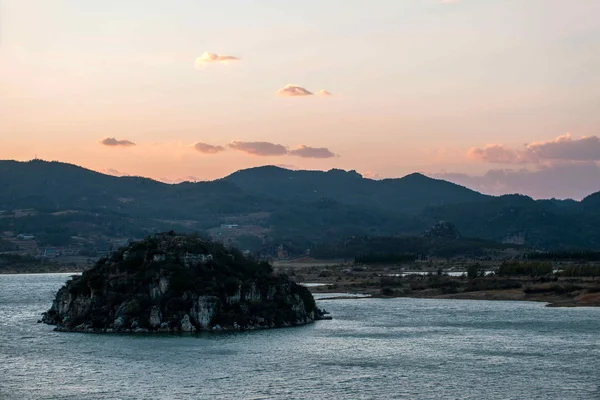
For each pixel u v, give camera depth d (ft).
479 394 522.06
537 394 521.65
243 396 517.14
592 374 587.68
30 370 606.96
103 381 565.94
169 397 514.68
